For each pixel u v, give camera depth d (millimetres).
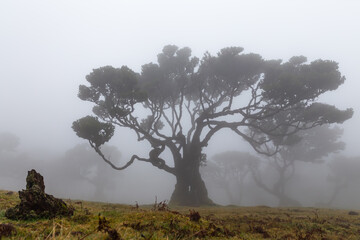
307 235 6500
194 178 27625
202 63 26531
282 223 8836
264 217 10695
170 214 5992
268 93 22609
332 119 24125
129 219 5547
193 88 27703
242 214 12156
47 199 5062
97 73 22156
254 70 24484
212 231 5344
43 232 3430
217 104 27438
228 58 24219
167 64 26719
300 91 22141
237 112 25703
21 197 4832
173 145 28281
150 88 25438
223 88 27109
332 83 21875
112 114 22359
